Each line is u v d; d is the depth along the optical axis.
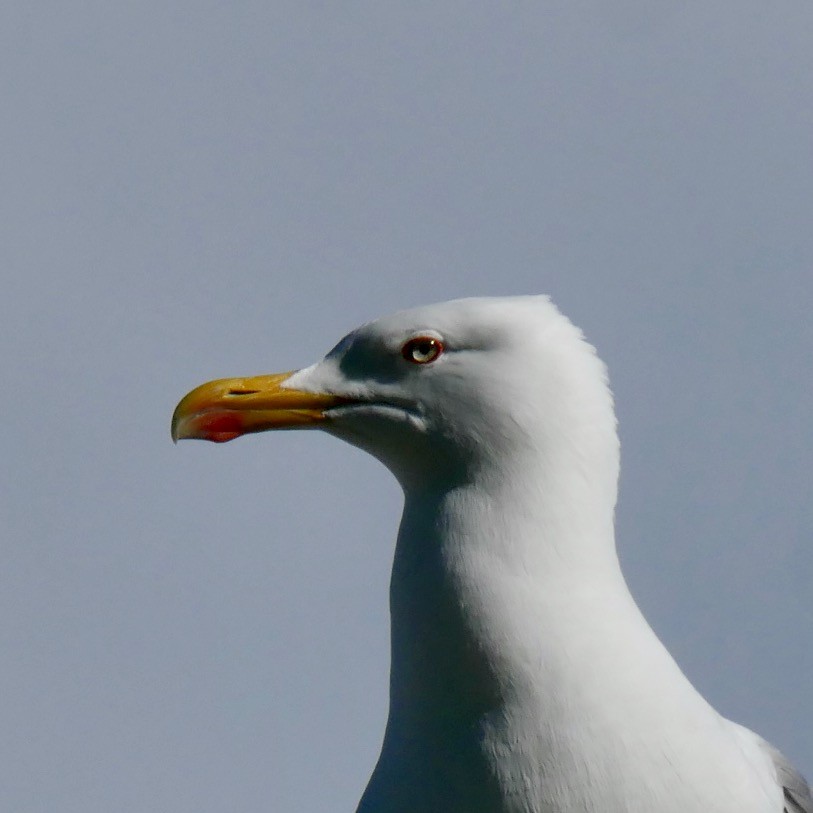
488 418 12.71
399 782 12.23
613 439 12.84
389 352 13.15
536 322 12.97
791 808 13.03
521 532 12.38
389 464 13.45
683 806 11.71
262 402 13.64
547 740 11.81
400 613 12.65
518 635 12.02
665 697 11.94
